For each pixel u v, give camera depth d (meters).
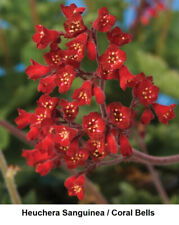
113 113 0.25
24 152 0.28
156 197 0.42
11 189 0.34
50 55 0.25
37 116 0.25
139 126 0.36
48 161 0.27
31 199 0.41
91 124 0.24
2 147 0.44
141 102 0.25
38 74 0.25
